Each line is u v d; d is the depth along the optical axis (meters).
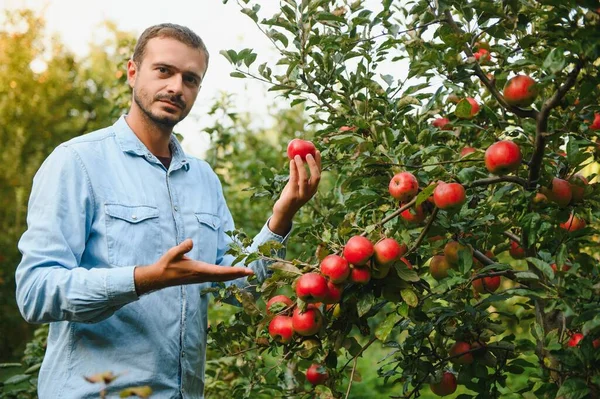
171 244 2.01
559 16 1.62
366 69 2.31
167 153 2.17
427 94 2.25
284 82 2.30
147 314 1.89
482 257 2.13
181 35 2.07
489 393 2.12
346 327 1.96
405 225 2.04
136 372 1.86
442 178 1.91
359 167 2.04
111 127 2.09
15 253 10.95
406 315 1.80
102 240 1.92
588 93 1.65
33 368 3.15
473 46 2.00
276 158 5.70
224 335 2.12
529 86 1.74
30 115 12.70
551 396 1.81
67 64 13.59
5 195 11.87
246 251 2.01
